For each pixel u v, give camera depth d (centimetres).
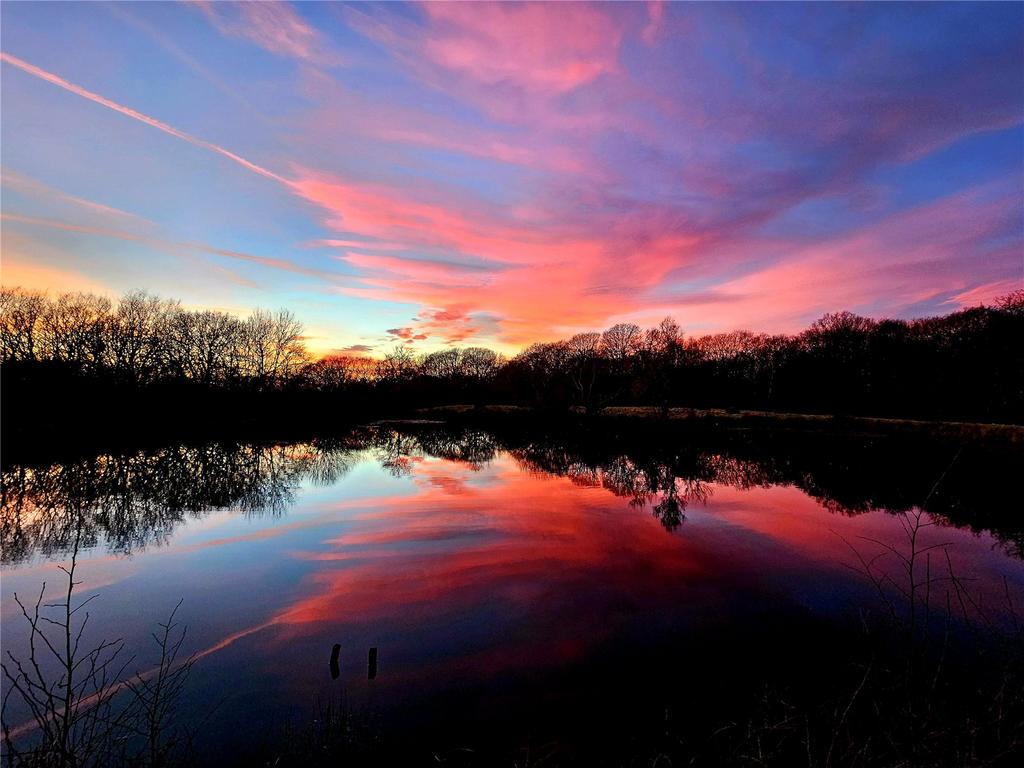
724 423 4647
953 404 4216
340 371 8669
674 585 1048
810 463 2667
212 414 5328
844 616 891
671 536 1398
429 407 7488
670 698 651
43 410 3875
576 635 836
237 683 700
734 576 1096
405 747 561
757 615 902
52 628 888
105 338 4753
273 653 787
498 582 1075
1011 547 1276
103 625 896
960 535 1384
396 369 9719
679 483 2173
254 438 4272
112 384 4372
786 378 5731
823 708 577
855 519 1566
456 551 1284
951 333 4859
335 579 1102
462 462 2894
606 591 1020
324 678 712
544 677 710
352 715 621
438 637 836
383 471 2580
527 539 1380
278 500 1912
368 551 1291
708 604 952
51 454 3122
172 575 1137
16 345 4378
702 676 704
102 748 489
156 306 5731
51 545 1368
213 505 1834
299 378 6825
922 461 2641
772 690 654
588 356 7025
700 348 8081
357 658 770
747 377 6259
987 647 729
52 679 708
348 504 1831
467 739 575
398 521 1584
